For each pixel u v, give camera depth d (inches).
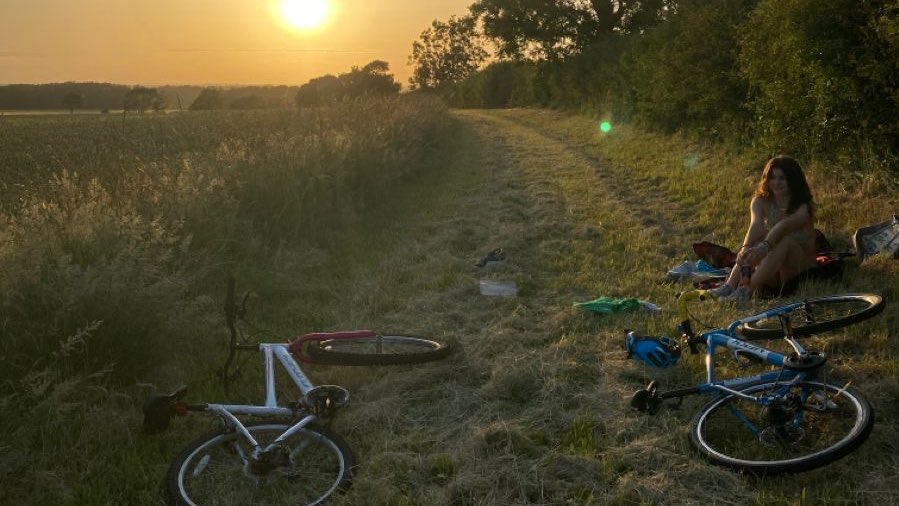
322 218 393.7
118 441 168.9
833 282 256.4
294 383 200.2
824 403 150.6
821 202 362.6
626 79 997.8
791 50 423.2
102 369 193.2
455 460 157.9
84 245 237.1
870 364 186.1
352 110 734.5
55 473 153.3
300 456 160.6
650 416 171.9
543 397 187.6
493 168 668.7
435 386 200.1
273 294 286.8
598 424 171.9
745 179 468.4
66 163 424.5
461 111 1841.8
